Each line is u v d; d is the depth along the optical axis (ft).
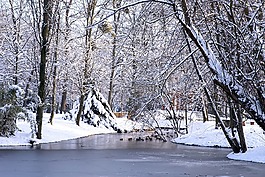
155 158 50.47
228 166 43.75
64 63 94.12
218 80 21.66
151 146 70.28
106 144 71.31
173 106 78.48
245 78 21.31
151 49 41.01
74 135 87.71
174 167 41.75
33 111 69.97
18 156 47.93
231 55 23.81
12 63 85.97
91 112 112.57
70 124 100.89
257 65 22.20
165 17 31.76
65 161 44.09
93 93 114.73
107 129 111.55
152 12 32.22
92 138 86.12
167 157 52.26
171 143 78.64
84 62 99.09
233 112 57.41
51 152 53.57
